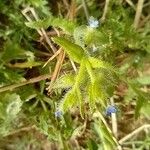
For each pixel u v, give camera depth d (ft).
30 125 0.37
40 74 0.35
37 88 0.35
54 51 0.35
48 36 0.35
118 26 0.35
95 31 0.30
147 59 0.38
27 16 0.34
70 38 0.32
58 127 0.35
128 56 0.38
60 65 0.33
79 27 0.30
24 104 0.35
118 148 0.36
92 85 0.28
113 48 0.34
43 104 0.35
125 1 0.38
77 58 0.28
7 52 0.33
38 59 0.35
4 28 0.36
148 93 0.35
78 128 0.36
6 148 0.39
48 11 0.34
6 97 0.33
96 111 0.35
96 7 0.38
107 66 0.29
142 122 0.40
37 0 0.33
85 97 0.29
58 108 0.29
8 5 0.35
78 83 0.28
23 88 0.34
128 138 0.39
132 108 0.38
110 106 0.30
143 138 0.40
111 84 0.29
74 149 0.39
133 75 0.38
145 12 0.40
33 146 0.40
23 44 0.35
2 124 0.34
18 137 0.39
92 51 0.31
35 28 0.33
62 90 0.33
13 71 0.34
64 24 0.31
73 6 0.37
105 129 0.35
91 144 0.37
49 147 0.40
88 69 0.28
